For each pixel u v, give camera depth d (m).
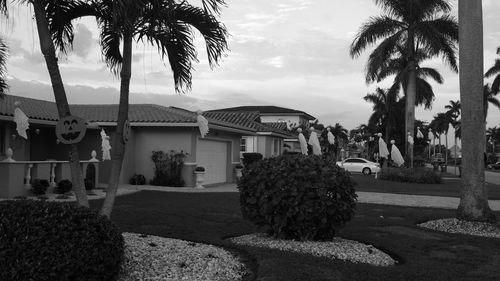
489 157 101.25
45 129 20.19
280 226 8.05
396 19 32.41
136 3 6.22
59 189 16.03
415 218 12.50
